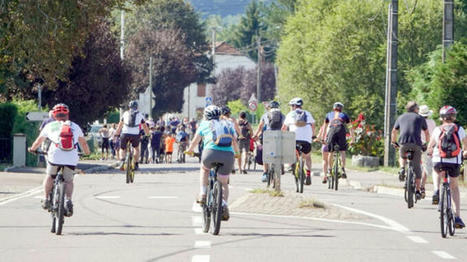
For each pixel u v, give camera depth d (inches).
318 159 3484.3
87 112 3698.3
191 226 1107.9
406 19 3833.7
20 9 2287.2
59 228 1011.9
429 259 852.0
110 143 3688.5
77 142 1043.9
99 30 3661.4
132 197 1558.8
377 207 1414.9
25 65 2576.3
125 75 3811.5
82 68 3567.9
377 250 907.4
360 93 3961.6
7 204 1411.2
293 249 906.1
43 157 2598.4
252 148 2755.9
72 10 2361.0
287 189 1804.9
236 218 1198.3
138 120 1926.7
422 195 1411.2
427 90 2485.2
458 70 2062.0
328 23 3971.5
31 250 894.4
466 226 1151.6
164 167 2999.5
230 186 1872.5
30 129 2603.3
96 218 1202.6
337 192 1747.0
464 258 860.6
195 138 1027.3
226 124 1023.6
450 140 1048.2
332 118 1796.3
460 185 1812.3
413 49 3860.7
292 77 4293.8
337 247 925.8
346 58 3895.2
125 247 915.4
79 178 2148.1
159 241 962.7
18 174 2188.7
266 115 1752.0
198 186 1868.8
